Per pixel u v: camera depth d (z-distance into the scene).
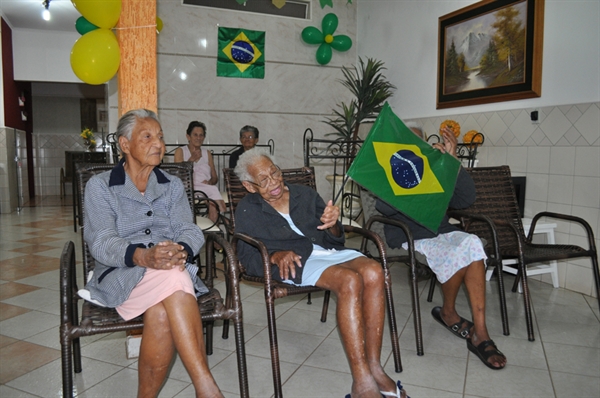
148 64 2.78
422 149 2.46
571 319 2.78
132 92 2.77
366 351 1.83
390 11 5.37
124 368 2.17
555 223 3.38
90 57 2.84
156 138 1.82
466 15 4.17
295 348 2.40
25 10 7.14
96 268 1.86
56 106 10.60
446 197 2.45
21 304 3.04
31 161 10.20
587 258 3.25
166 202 1.93
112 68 2.92
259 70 5.82
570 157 3.33
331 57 6.02
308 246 2.11
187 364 1.57
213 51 5.62
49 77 8.33
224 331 2.51
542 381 2.03
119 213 1.80
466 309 2.94
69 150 10.71
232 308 1.74
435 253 2.40
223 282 3.56
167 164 2.32
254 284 3.53
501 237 3.07
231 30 5.64
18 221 6.66
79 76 2.99
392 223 2.46
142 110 1.85
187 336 1.57
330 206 2.00
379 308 1.85
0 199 7.42
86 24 3.90
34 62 8.23
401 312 2.90
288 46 5.93
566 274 3.41
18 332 2.57
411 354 2.30
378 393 1.69
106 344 2.45
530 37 3.56
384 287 1.96
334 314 2.91
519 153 3.72
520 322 2.73
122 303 1.67
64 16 7.39
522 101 3.69
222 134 5.75
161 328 1.59
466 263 2.28
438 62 4.54
